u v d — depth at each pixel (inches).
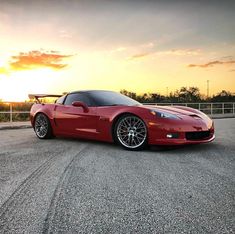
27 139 269.7
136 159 171.0
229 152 189.5
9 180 129.2
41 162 165.0
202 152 190.4
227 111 977.5
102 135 218.1
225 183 121.3
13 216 91.0
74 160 169.6
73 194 110.0
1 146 226.4
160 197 105.8
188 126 191.0
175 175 134.6
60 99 261.4
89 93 239.1
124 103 229.0
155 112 195.8
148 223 84.9
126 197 106.2
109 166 153.6
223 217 88.2
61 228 82.5
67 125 244.2
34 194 110.5
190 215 89.9
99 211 93.9
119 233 79.3
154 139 193.2
